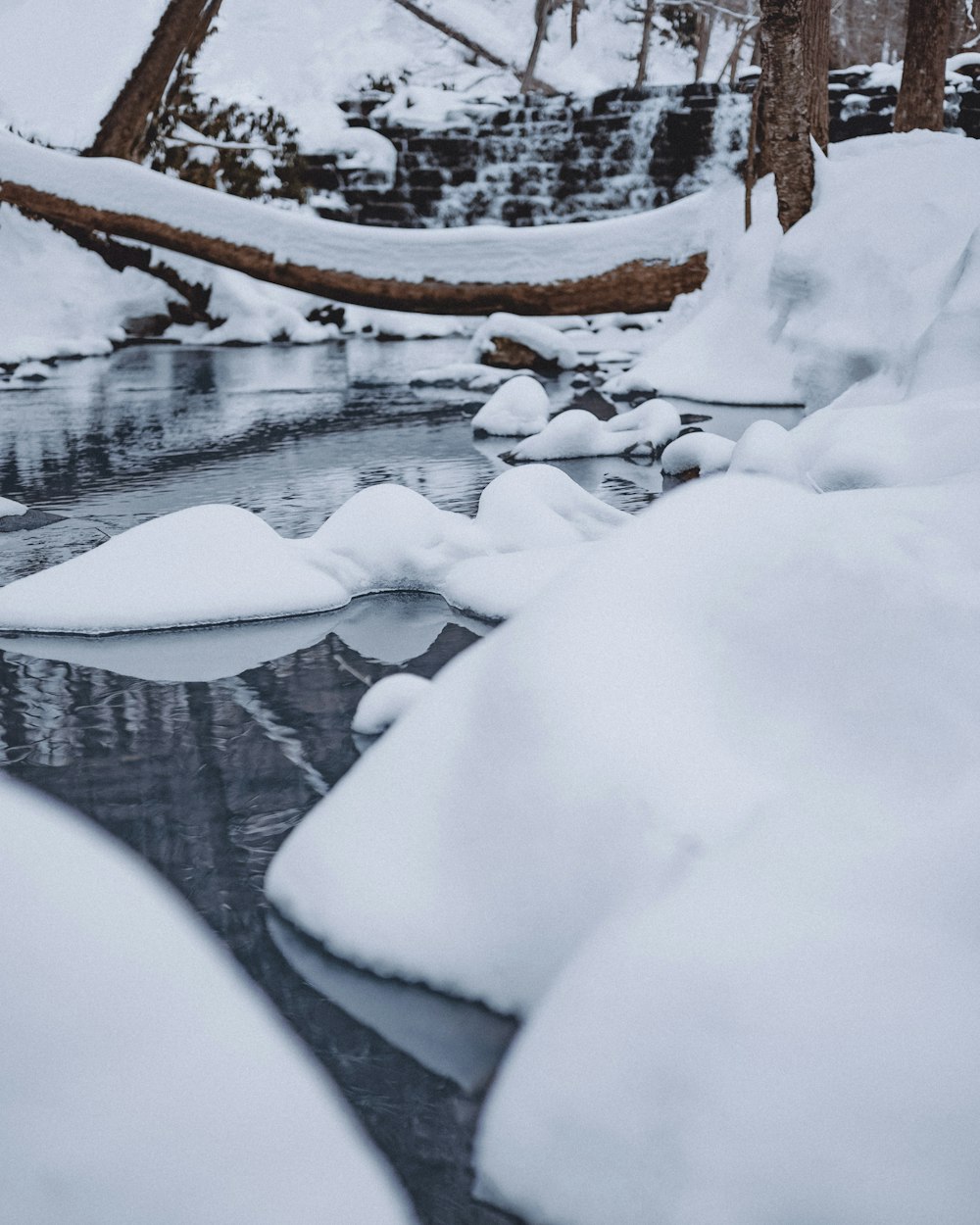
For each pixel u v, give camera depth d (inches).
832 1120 57.1
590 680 88.0
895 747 83.2
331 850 95.9
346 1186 51.4
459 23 1082.1
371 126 814.5
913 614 89.3
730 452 289.3
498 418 369.1
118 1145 49.6
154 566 189.9
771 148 394.0
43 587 188.4
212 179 775.7
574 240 525.7
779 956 62.9
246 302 703.7
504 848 85.6
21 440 367.9
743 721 87.4
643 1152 59.6
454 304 531.8
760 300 429.1
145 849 113.3
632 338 630.5
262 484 294.2
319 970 89.4
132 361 610.5
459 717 95.9
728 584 96.3
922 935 64.1
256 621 187.0
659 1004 62.7
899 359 285.4
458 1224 64.2
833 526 100.6
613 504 261.9
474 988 84.3
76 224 541.6
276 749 137.9
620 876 78.4
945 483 151.1
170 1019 54.0
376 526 208.5
